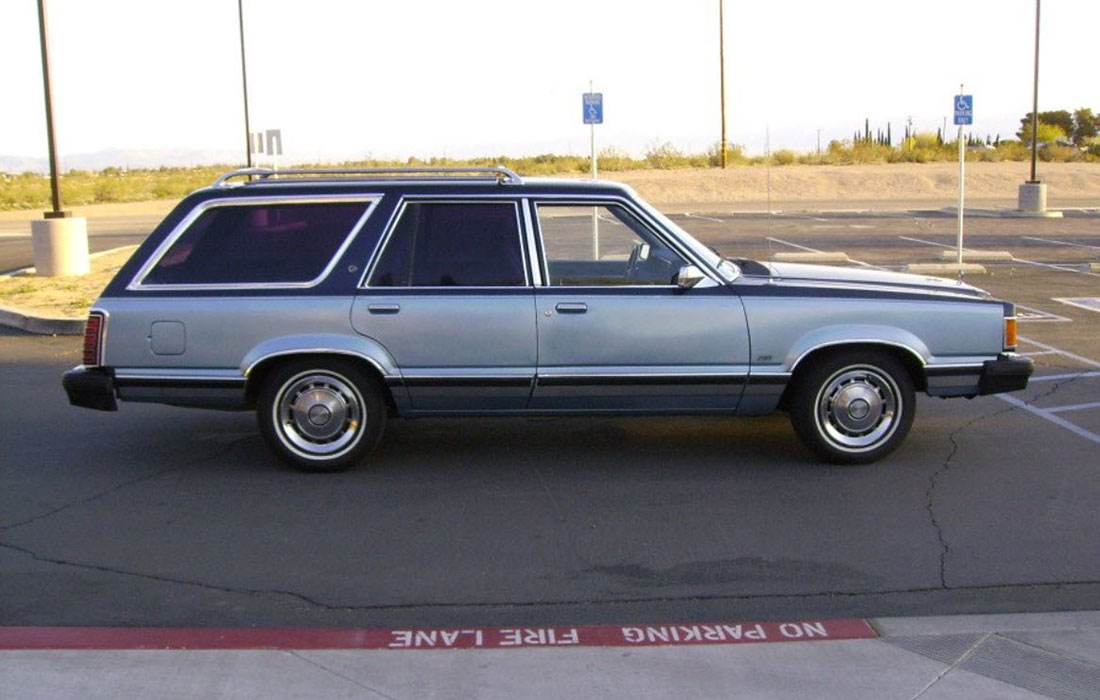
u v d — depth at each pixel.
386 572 5.90
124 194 52.19
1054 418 8.94
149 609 5.43
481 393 7.39
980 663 4.74
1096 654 4.83
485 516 6.74
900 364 7.60
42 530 6.56
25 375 11.00
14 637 5.05
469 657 4.82
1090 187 42.66
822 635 5.05
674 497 7.05
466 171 7.76
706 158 54.41
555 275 7.43
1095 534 6.37
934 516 6.67
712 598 5.54
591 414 7.54
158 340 7.34
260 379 7.57
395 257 7.39
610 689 4.51
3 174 82.31
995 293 16.06
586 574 5.86
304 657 4.82
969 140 59.59
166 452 8.20
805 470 7.59
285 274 7.39
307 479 7.50
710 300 7.33
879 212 33.56
